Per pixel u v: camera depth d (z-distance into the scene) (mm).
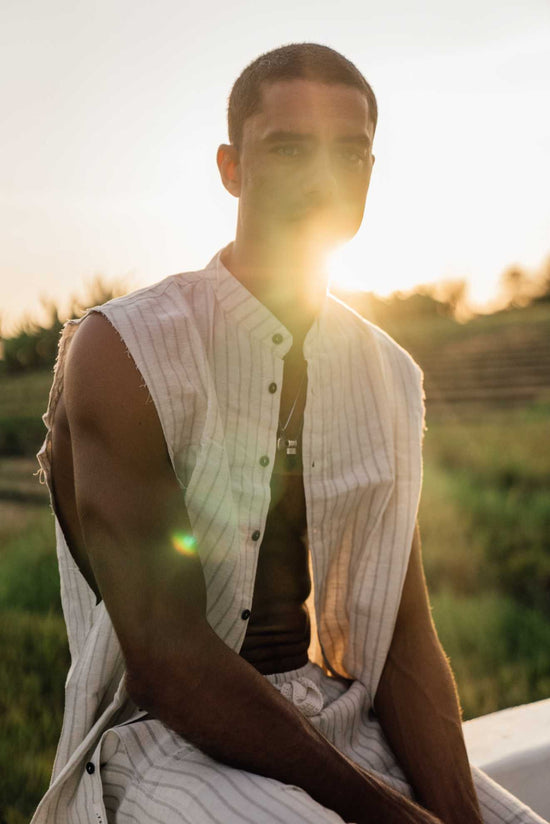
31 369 11578
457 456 10062
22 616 4062
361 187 1485
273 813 1202
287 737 1289
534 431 11086
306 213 1426
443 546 6285
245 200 1465
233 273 1501
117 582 1292
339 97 1438
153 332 1368
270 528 1518
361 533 1629
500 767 1815
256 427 1470
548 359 17297
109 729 1417
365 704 1611
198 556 1371
